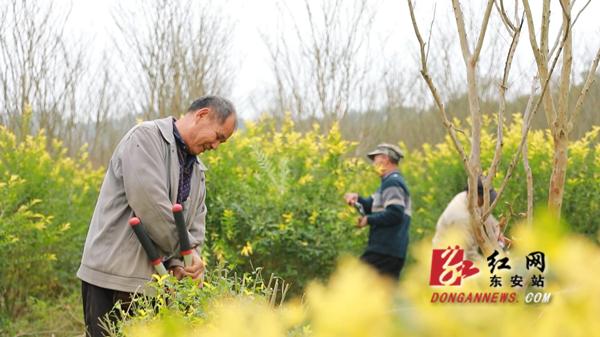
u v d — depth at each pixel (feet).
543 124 32.58
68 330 19.01
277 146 21.12
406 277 2.55
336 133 19.94
